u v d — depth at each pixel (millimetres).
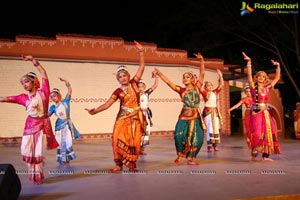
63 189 5840
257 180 6434
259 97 8586
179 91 8156
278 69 8922
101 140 14797
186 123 8094
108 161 9086
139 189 5758
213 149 11305
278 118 16234
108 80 15016
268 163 8422
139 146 7367
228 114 17188
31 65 13938
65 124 8555
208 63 16922
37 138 6277
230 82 17297
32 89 6336
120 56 15227
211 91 11156
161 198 5164
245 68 17328
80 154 10609
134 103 7359
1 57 13484
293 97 23156
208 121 11023
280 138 16156
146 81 15633
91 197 5285
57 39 14383
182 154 8273
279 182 6250
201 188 5793
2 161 9383
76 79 14578
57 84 14281
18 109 13773
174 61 16109
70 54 14516
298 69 21578
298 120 15547
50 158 9898
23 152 6266
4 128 13586
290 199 5355
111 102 7324
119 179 6617
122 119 7281
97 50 14891
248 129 9078
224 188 5785
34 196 5414
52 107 8688
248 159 9133
